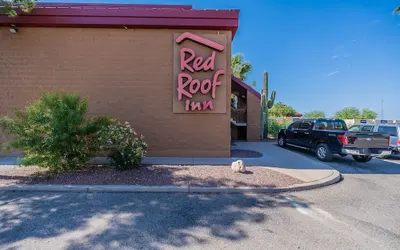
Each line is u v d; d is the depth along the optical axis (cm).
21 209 437
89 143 672
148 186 542
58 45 853
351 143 856
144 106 869
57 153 621
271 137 1906
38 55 852
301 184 582
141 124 870
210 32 866
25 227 368
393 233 367
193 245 325
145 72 866
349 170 802
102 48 859
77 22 823
